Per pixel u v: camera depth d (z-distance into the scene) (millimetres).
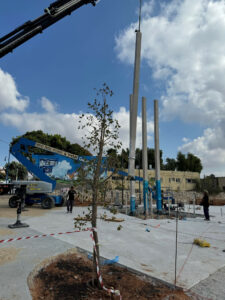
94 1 5836
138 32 13211
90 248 5688
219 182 42219
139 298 3408
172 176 38469
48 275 4109
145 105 15977
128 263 4773
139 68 13227
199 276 4336
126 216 12195
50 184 15172
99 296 3389
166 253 5812
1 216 10969
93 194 3998
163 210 15125
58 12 5621
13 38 5543
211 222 11219
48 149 17297
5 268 4191
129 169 13000
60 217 11078
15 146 16844
